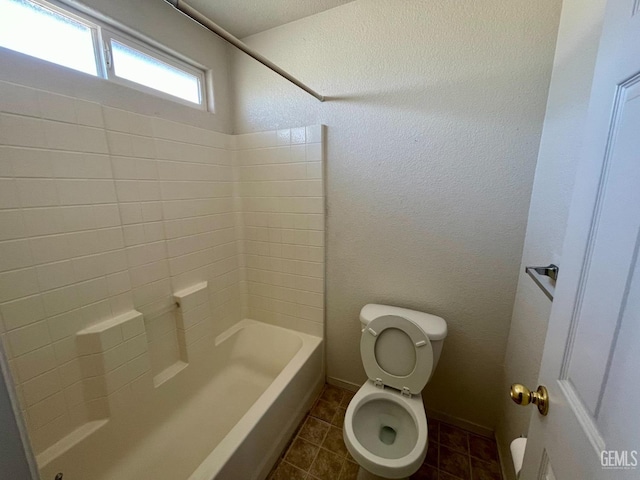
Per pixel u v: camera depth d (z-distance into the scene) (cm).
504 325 132
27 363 97
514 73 110
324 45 143
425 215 138
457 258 135
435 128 127
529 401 60
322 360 181
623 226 38
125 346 123
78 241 108
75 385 110
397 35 127
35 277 97
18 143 90
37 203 96
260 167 175
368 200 149
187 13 74
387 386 135
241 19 147
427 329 128
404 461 98
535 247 105
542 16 103
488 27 111
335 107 147
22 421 36
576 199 52
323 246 166
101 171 113
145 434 133
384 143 139
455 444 144
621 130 40
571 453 46
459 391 149
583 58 78
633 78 38
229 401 164
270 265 186
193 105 156
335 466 133
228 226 183
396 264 150
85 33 111
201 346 164
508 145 116
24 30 94
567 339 51
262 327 194
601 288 42
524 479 66
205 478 94
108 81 115
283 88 159
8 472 35
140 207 130
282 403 138
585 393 44
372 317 138
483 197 125
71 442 107
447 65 121
